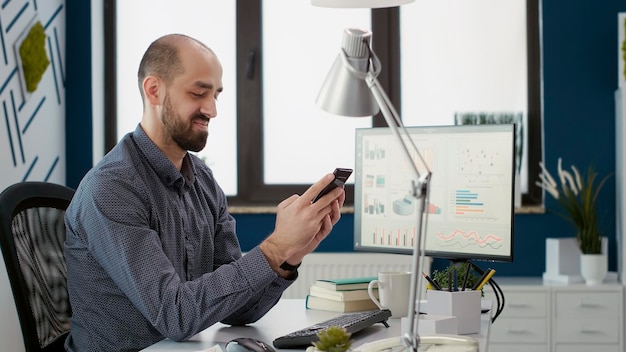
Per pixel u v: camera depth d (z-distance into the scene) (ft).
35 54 11.68
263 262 5.19
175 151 6.14
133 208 5.53
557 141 13.24
